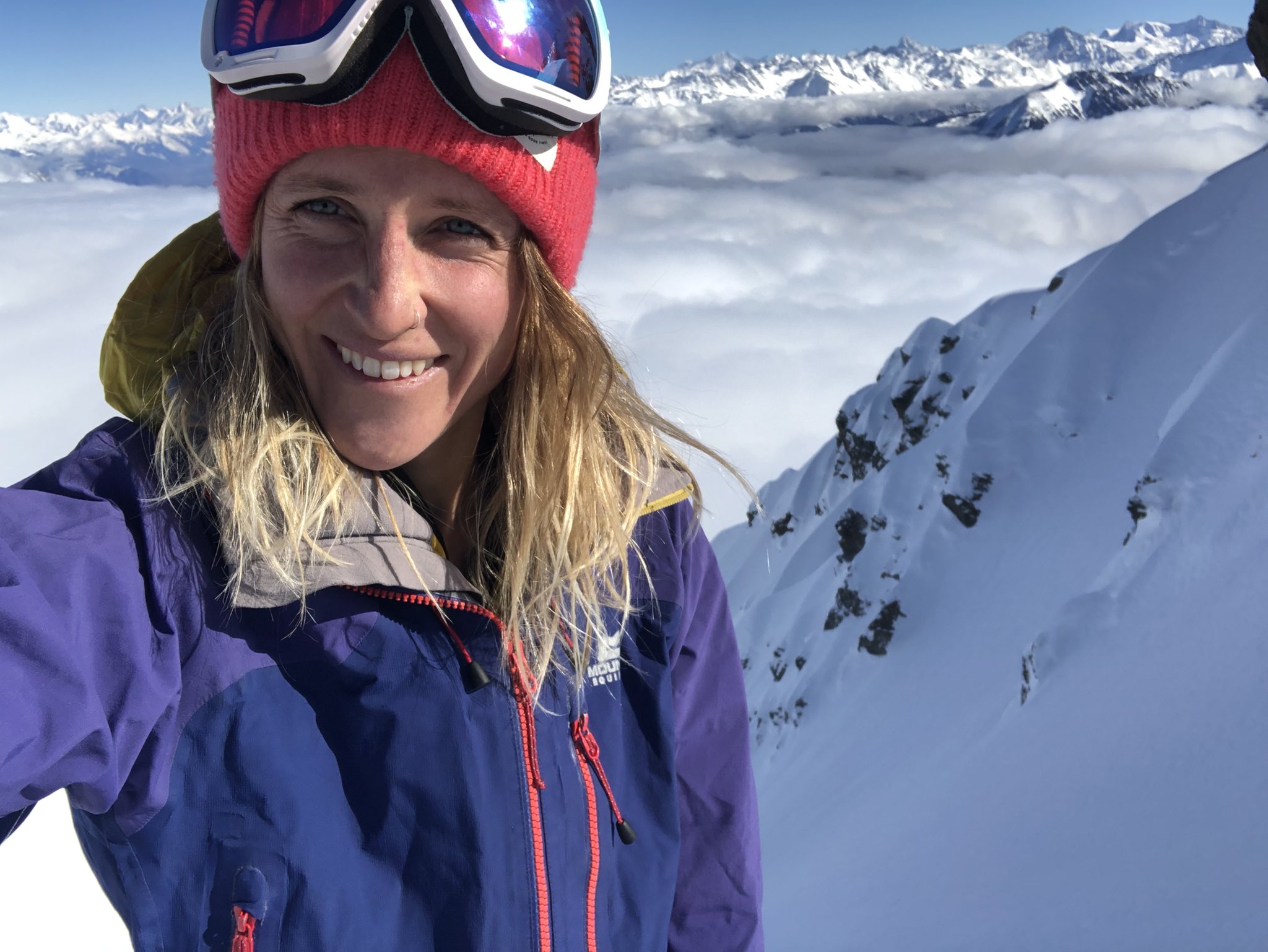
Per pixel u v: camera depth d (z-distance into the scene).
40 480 1.00
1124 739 21.97
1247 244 35.22
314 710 1.07
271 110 1.03
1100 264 41.81
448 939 1.08
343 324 1.06
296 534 1.02
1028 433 40.50
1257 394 29.03
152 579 0.97
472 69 0.99
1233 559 25.22
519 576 1.20
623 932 1.28
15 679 0.78
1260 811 16.44
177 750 0.98
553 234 1.18
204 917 0.98
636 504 1.35
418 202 1.06
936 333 50.62
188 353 1.12
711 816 1.49
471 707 1.13
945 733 32.16
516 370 1.26
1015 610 35.19
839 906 21.98
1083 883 17.52
